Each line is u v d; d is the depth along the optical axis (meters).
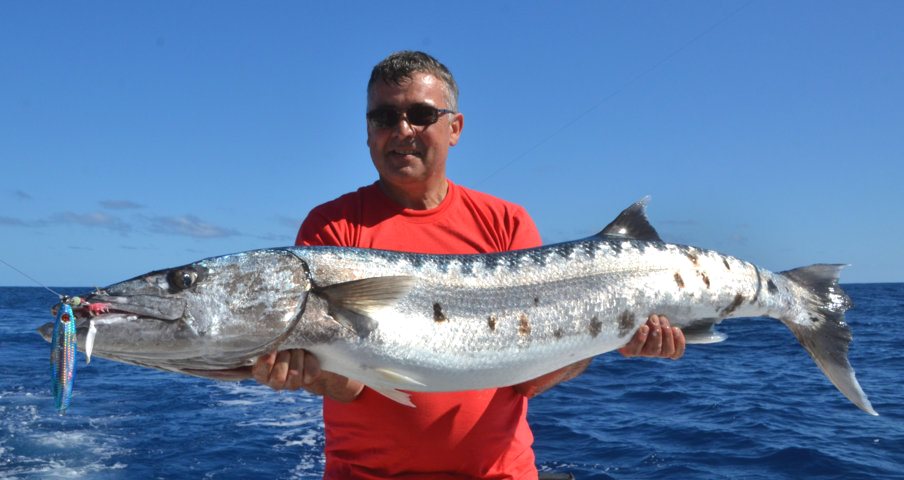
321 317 1.18
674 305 1.46
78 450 3.38
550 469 2.89
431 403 1.24
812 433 3.38
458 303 1.27
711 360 6.44
